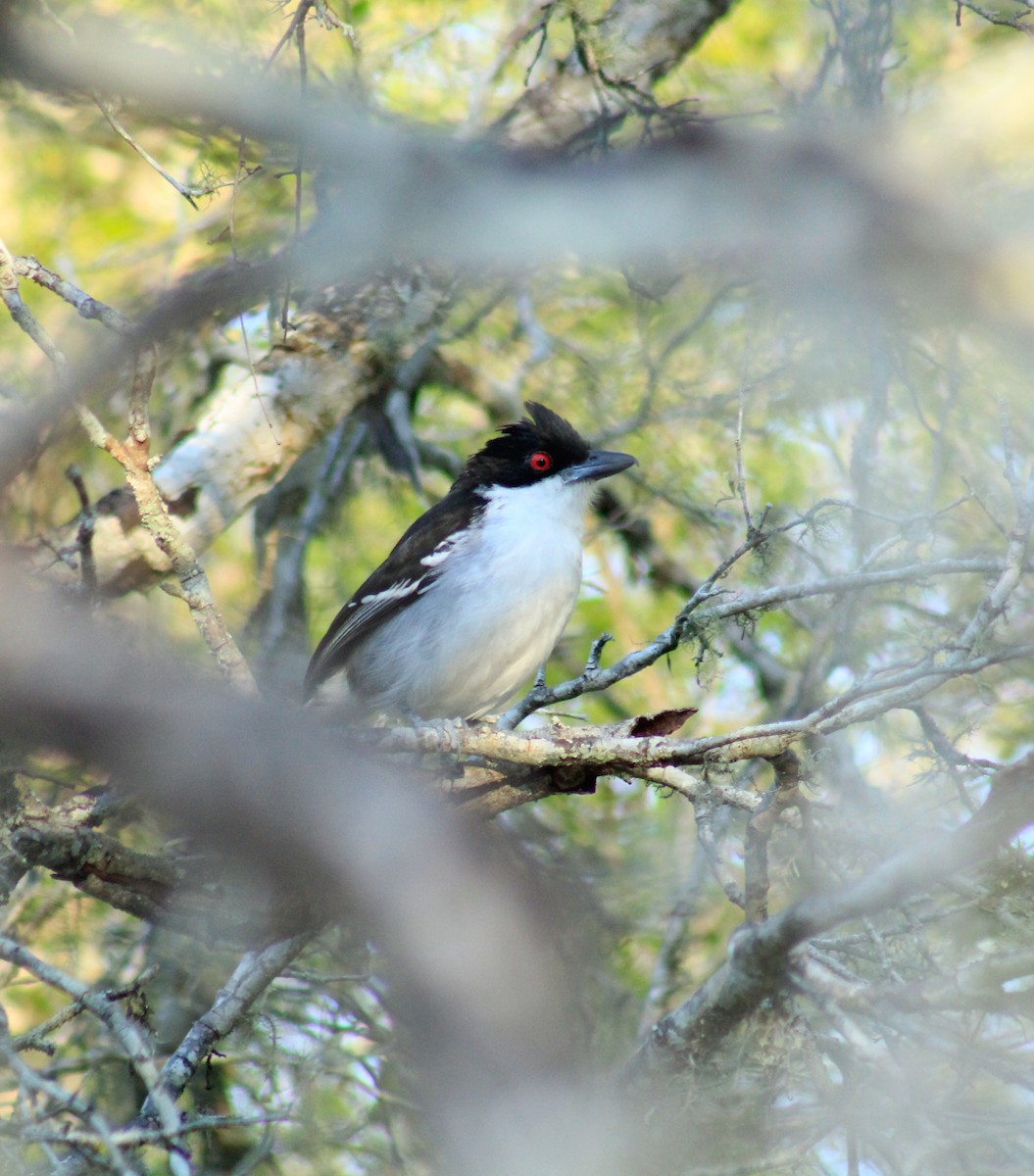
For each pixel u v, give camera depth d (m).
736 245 12.80
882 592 11.29
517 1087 9.03
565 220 12.59
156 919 8.19
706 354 14.41
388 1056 9.33
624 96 12.31
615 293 14.90
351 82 12.40
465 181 12.47
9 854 7.72
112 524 11.72
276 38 12.41
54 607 7.96
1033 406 12.74
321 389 12.91
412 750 7.93
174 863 8.01
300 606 13.68
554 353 14.95
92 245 14.94
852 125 12.55
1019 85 13.57
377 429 14.74
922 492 12.05
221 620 7.85
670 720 7.95
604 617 14.68
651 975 11.80
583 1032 9.68
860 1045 6.22
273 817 7.82
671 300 14.07
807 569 12.13
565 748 7.79
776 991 6.97
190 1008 10.40
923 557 9.27
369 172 12.22
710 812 7.74
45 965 6.50
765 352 13.56
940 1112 6.28
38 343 7.31
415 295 13.30
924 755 7.21
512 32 13.64
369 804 8.09
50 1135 5.99
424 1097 9.23
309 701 11.17
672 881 11.70
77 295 7.25
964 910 7.51
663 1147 7.55
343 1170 9.68
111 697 7.59
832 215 12.55
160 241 14.72
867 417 11.98
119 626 9.09
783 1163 6.93
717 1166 7.23
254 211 13.67
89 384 11.45
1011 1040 6.44
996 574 8.29
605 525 14.39
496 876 9.59
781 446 14.30
